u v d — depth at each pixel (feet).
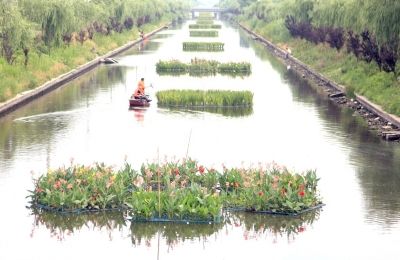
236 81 202.90
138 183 85.46
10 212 80.89
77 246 72.59
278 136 123.85
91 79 203.41
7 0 170.30
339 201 86.12
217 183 89.20
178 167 90.38
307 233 76.28
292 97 171.83
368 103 151.43
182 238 75.61
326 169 100.99
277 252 71.51
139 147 113.29
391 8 151.33
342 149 114.01
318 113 148.46
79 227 77.92
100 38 296.71
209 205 79.41
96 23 299.79
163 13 575.38
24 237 74.49
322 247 72.69
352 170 100.58
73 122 134.41
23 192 87.45
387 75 166.20
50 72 192.13
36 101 159.22
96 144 114.83
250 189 82.79
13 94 153.89
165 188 85.66
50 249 71.56
